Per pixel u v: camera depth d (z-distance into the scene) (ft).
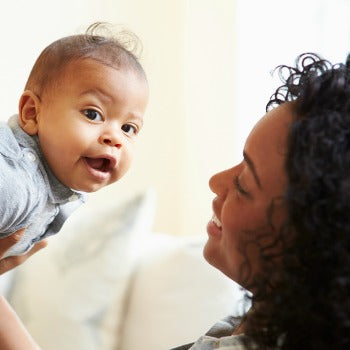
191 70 9.50
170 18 9.66
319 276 2.77
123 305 7.13
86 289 7.06
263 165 3.33
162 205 9.64
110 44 4.70
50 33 8.60
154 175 9.58
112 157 4.44
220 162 9.21
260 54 9.15
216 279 6.78
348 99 3.14
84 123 4.43
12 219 4.21
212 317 6.63
